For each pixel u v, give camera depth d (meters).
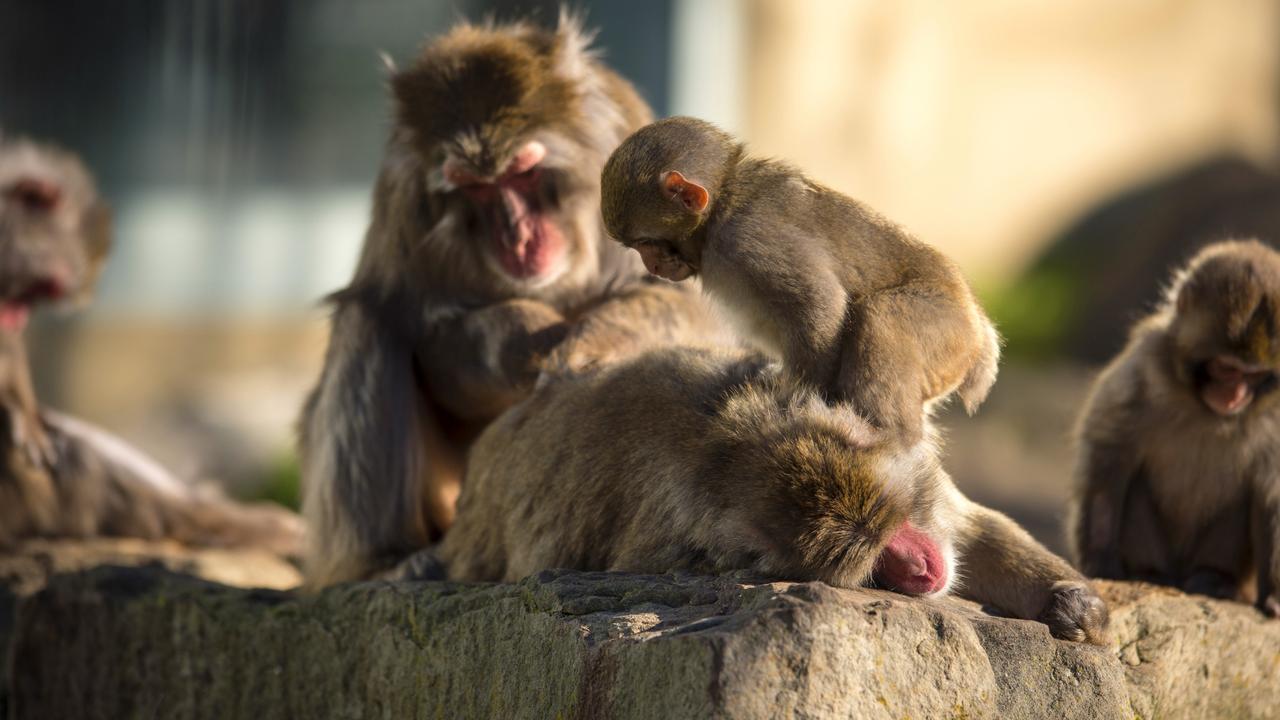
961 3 37.69
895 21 36.31
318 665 8.75
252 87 26.64
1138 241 33.19
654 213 7.85
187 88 26.25
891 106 36.50
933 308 7.36
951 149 37.62
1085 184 38.47
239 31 26.42
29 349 25.17
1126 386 10.36
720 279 7.66
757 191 7.71
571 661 6.73
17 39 24.61
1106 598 8.61
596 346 9.49
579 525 7.88
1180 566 10.59
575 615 6.95
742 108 31.75
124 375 25.95
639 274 10.60
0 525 13.81
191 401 25.11
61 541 13.96
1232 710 8.83
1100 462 10.47
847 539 6.92
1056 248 37.16
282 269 27.12
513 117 10.10
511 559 8.32
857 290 7.44
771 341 7.58
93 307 25.69
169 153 26.25
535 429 8.44
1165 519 10.59
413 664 8.06
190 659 9.47
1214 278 9.87
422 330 10.71
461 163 10.10
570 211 10.43
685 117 8.17
